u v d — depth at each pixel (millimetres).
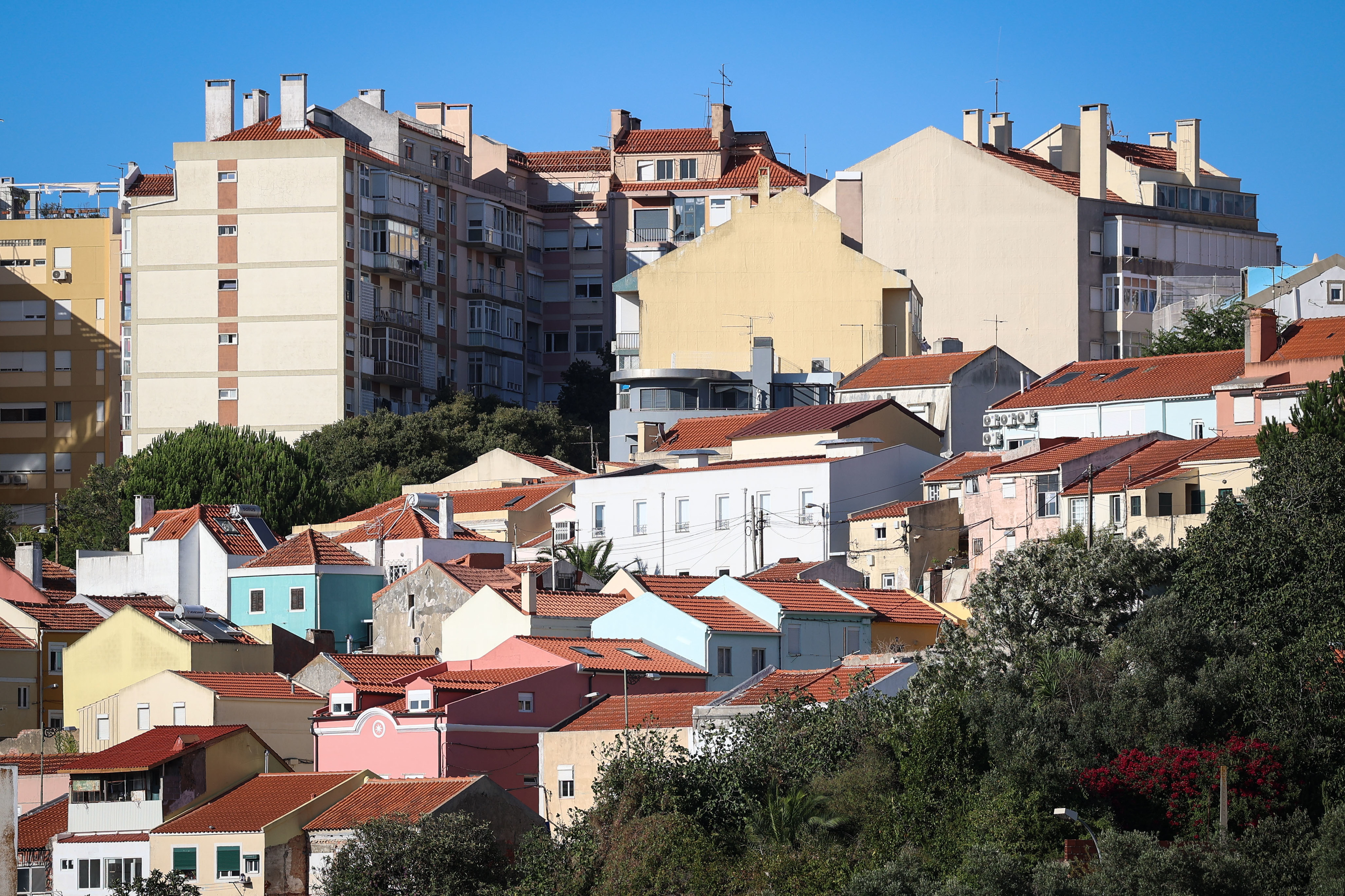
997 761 66062
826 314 151625
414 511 113188
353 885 67438
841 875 62656
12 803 69000
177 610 98812
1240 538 74375
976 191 157875
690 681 83062
